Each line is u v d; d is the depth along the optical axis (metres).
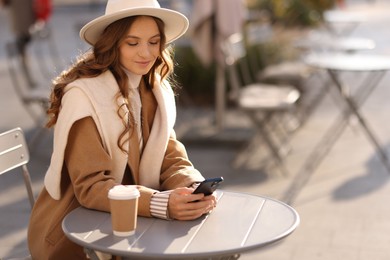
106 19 3.26
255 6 15.73
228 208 3.22
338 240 5.62
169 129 3.49
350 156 7.98
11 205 6.51
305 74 9.42
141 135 3.46
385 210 6.30
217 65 8.88
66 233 2.93
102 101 3.31
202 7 8.08
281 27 16.06
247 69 10.53
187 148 8.48
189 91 10.55
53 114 3.42
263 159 7.92
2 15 22.59
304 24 16.30
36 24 10.69
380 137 8.72
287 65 9.90
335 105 10.37
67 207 3.36
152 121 3.52
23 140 3.86
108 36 3.30
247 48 10.63
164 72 3.53
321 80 11.80
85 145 3.26
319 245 5.52
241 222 3.05
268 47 11.09
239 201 3.31
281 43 11.55
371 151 8.16
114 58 3.34
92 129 3.28
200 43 8.23
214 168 7.62
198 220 3.08
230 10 8.09
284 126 8.87
